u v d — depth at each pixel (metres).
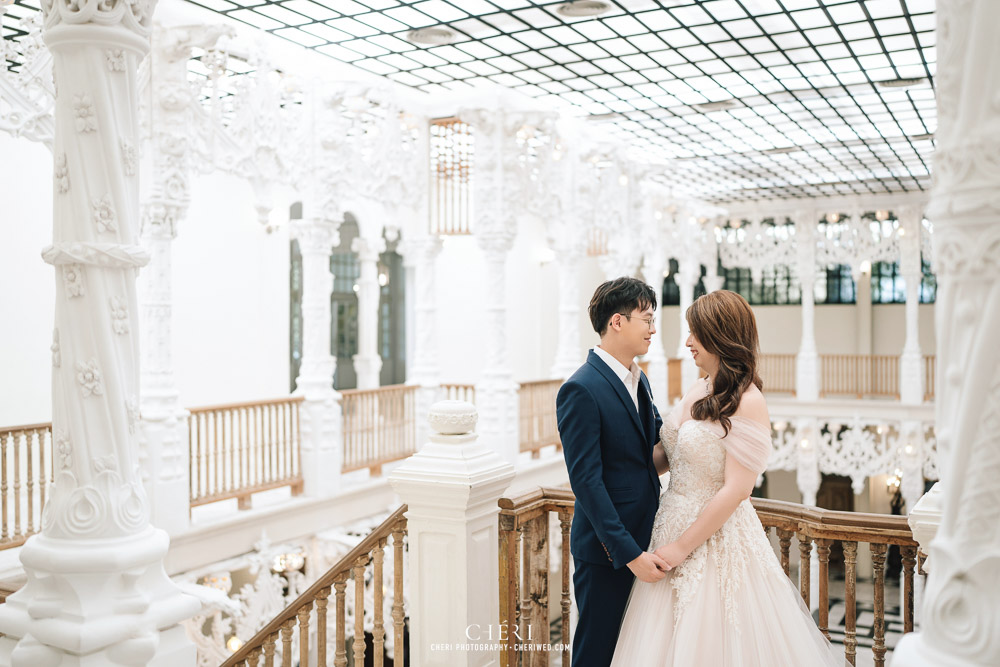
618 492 2.71
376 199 10.38
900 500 21.23
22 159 9.06
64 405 2.90
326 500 9.36
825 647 2.72
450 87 10.96
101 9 2.84
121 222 2.93
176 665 3.04
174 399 7.65
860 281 20.34
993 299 1.40
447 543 2.95
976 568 1.41
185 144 7.62
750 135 13.70
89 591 2.84
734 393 2.60
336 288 17.27
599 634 2.76
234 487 8.47
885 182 17.31
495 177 10.65
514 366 16.98
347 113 10.53
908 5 7.94
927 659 1.46
